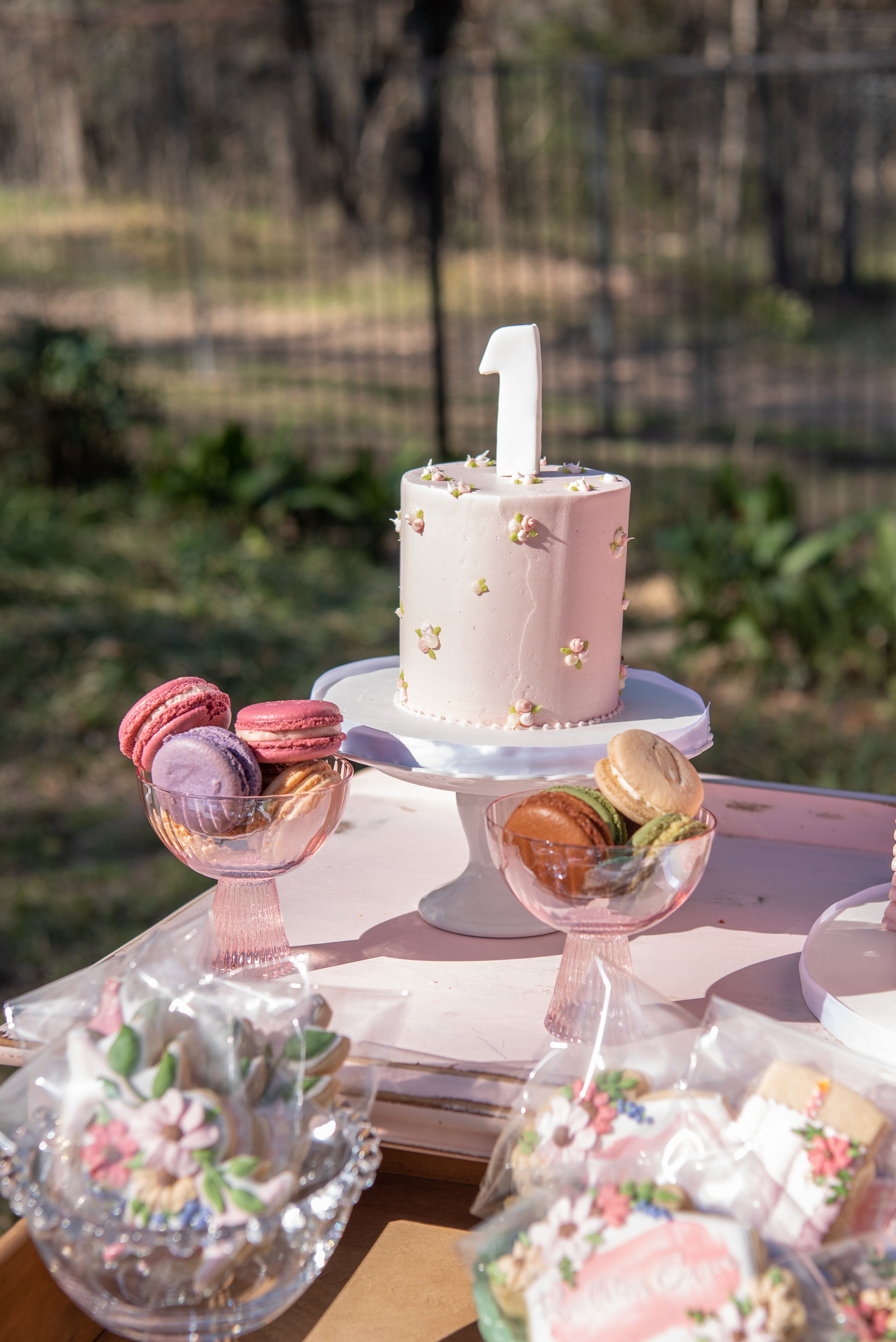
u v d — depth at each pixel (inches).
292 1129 31.4
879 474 296.4
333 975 45.0
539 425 48.6
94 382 264.1
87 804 143.9
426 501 45.6
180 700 43.2
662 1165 31.9
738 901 51.4
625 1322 29.7
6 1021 40.4
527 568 45.0
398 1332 39.2
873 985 42.4
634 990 36.6
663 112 482.3
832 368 412.5
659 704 50.9
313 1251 31.8
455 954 46.7
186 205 395.9
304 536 237.0
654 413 362.6
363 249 559.5
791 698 167.6
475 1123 36.6
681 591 185.3
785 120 432.5
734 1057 34.4
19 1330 35.8
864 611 174.1
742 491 210.5
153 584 210.4
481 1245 32.5
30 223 507.5
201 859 42.1
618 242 526.9
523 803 39.0
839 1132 32.1
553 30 495.8
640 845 37.0
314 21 506.9
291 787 41.8
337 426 335.0
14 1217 81.4
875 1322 29.5
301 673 175.6
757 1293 29.3
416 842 56.9
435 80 244.7
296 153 565.0
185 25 485.7
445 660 46.9
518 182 500.1
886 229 467.2
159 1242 29.8
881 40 427.2
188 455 261.1
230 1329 31.5
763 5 451.8
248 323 479.5
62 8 458.9
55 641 184.4
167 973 34.1
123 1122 30.7
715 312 466.9
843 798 61.5
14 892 124.1
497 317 464.4
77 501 253.9
